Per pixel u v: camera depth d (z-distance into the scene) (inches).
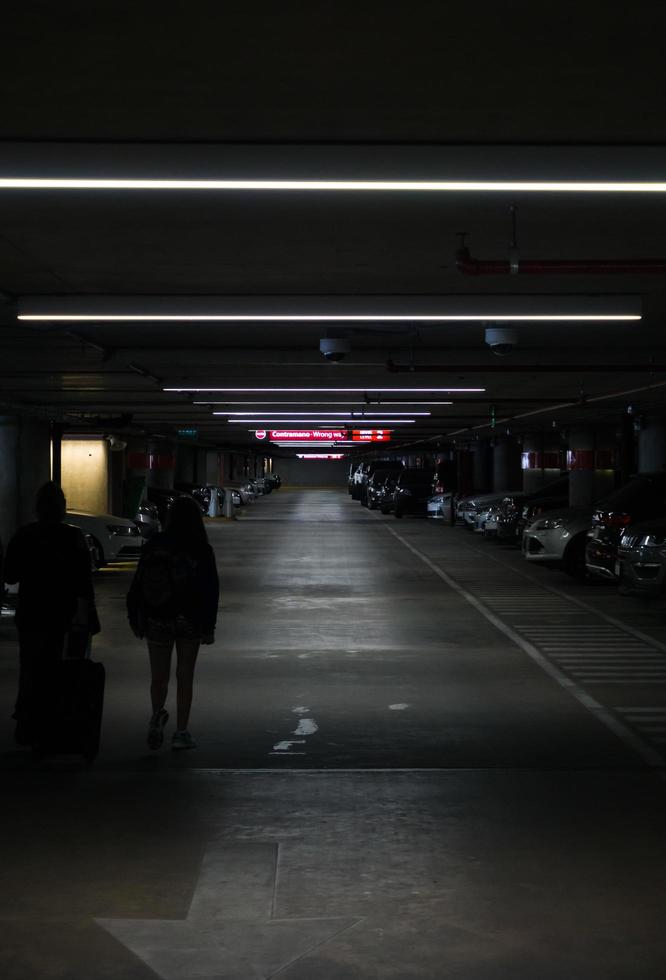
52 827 258.5
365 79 238.2
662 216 360.8
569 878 225.0
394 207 348.8
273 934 197.5
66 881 224.1
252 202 342.3
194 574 329.7
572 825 259.6
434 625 625.0
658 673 471.8
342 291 504.1
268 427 1889.8
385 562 1063.0
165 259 432.5
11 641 558.3
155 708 331.9
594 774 306.0
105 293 512.4
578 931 198.2
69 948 191.8
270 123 267.3
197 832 255.1
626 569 655.1
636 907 209.6
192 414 1408.7
